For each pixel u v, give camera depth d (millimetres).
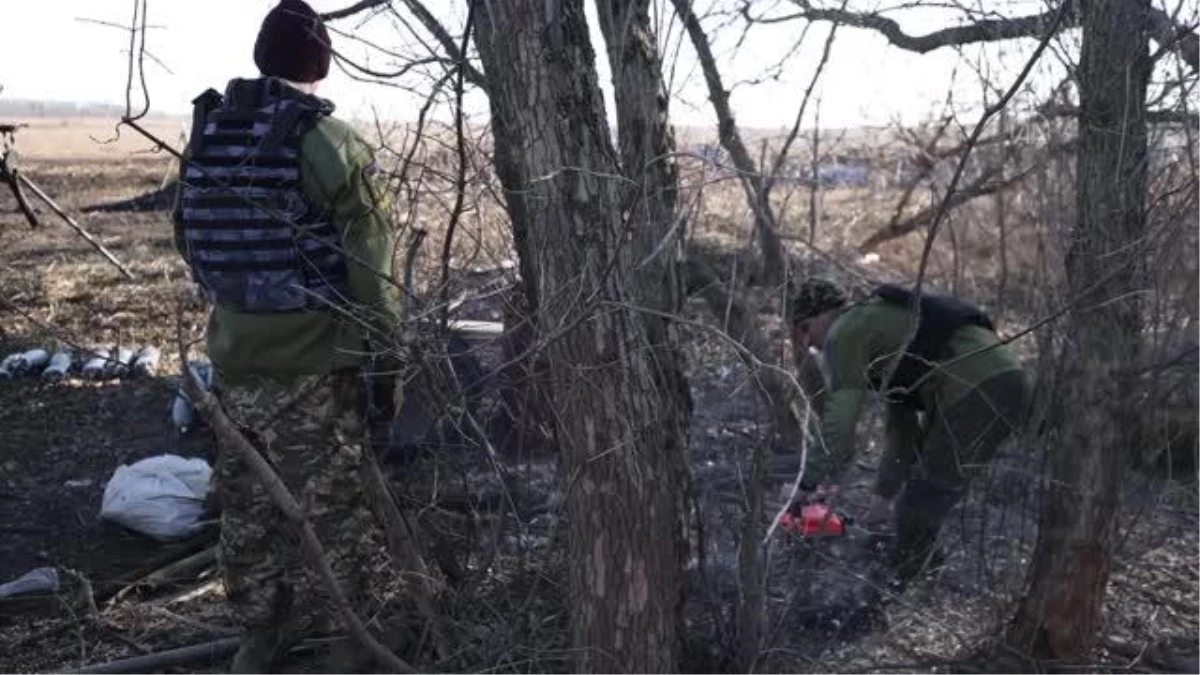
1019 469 3404
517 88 2559
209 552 4301
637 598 2619
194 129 3088
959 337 3697
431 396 3258
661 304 2924
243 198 2789
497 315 4523
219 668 3506
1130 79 3041
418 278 3551
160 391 6445
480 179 3143
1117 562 3783
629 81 2994
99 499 5039
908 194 7008
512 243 3436
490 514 3582
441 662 3164
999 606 3393
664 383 2885
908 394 3783
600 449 2578
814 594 3553
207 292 3145
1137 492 3684
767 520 3498
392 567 3260
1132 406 3182
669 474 2764
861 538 3918
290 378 3078
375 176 3100
